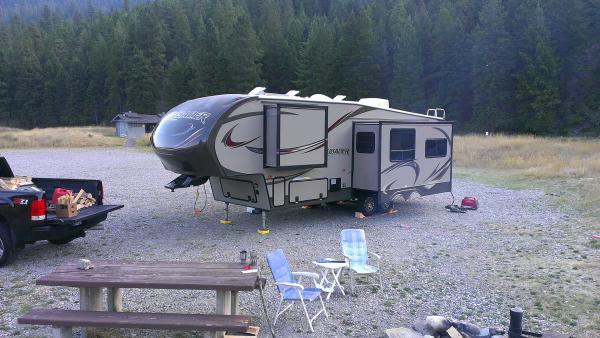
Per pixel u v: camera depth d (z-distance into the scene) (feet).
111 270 16.26
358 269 20.62
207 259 26.48
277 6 290.15
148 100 246.47
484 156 82.02
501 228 34.45
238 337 16.07
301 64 204.64
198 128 29.68
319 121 33.96
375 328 17.53
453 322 16.37
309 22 261.44
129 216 38.19
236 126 30.25
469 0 209.15
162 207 42.19
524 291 21.40
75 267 16.61
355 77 186.50
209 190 51.98
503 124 163.12
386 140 36.50
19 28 362.53
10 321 17.89
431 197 48.65
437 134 41.78
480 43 168.04
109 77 257.34
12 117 275.18
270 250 28.45
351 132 37.40
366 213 38.58
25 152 110.93
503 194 49.62
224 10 286.87
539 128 156.35
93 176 63.62
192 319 14.34
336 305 19.71
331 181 36.24
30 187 25.98
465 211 40.47
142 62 246.68
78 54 289.33
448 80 177.47
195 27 288.30
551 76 158.30
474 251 28.27
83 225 26.27
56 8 546.26
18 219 23.72
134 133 185.37
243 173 30.83
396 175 37.83
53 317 14.39
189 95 222.28
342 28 208.64
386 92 187.73
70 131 171.42
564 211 40.14
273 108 31.32
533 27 161.48
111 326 14.07
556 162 67.10
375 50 185.98
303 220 37.32
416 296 20.83
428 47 186.60
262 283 16.38
